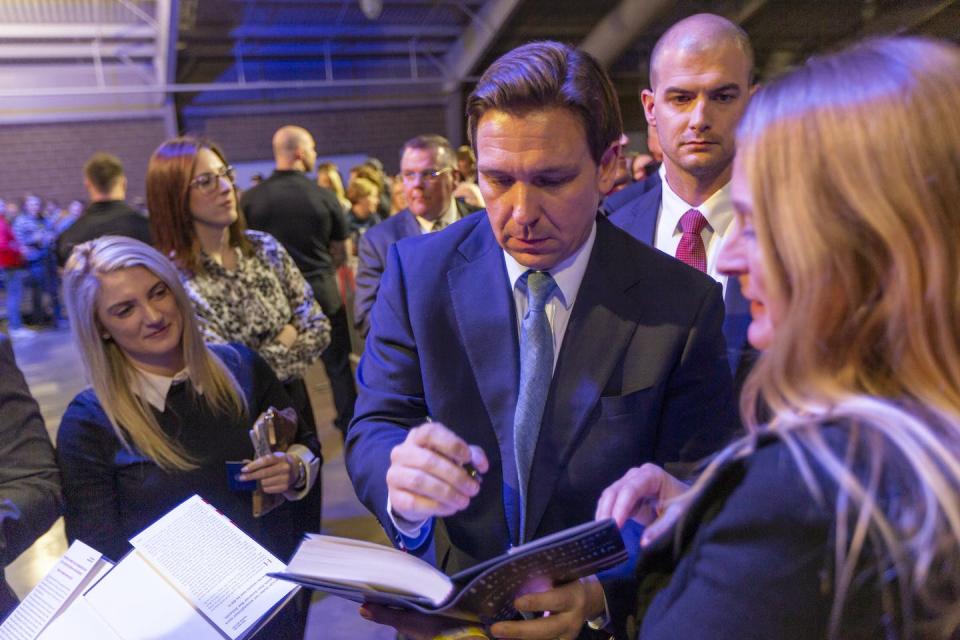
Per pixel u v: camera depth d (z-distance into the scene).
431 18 9.77
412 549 0.94
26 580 2.71
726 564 0.52
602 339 0.90
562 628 0.79
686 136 1.47
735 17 8.81
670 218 1.58
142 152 10.09
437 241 1.01
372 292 2.70
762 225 0.54
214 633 0.92
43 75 9.43
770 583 0.50
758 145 0.54
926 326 0.50
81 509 1.27
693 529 0.58
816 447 0.50
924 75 0.50
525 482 0.89
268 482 1.34
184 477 1.31
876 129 0.49
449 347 0.94
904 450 0.47
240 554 1.02
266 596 0.96
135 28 8.91
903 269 0.49
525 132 0.80
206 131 10.43
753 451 0.55
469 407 0.93
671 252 1.56
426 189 2.68
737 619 0.51
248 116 10.56
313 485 1.52
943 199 0.49
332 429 4.04
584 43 10.08
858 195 0.50
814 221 0.51
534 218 0.83
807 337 0.52
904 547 0.46
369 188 5.27
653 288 0.92
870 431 0.49
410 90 11.02
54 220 8.23
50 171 9.74
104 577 0.99
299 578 0.78
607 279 0.92
